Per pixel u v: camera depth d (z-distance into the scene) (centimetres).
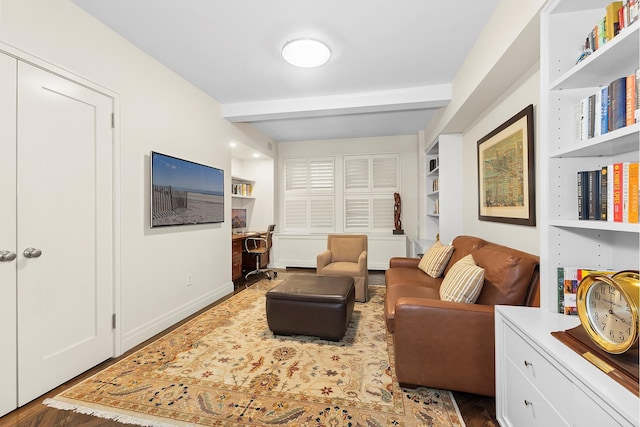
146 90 251
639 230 92
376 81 308
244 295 378
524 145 212
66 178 186
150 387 179
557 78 133
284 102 356
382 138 557
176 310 285
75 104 192
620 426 73
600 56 107
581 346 101
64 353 184
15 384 159
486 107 285
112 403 164
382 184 559
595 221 115
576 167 134
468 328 163
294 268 573
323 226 583
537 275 172
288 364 206
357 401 165
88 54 200
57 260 180
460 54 257
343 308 236
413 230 545
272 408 159
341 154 575
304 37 229
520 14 163
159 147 265
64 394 172
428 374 169
